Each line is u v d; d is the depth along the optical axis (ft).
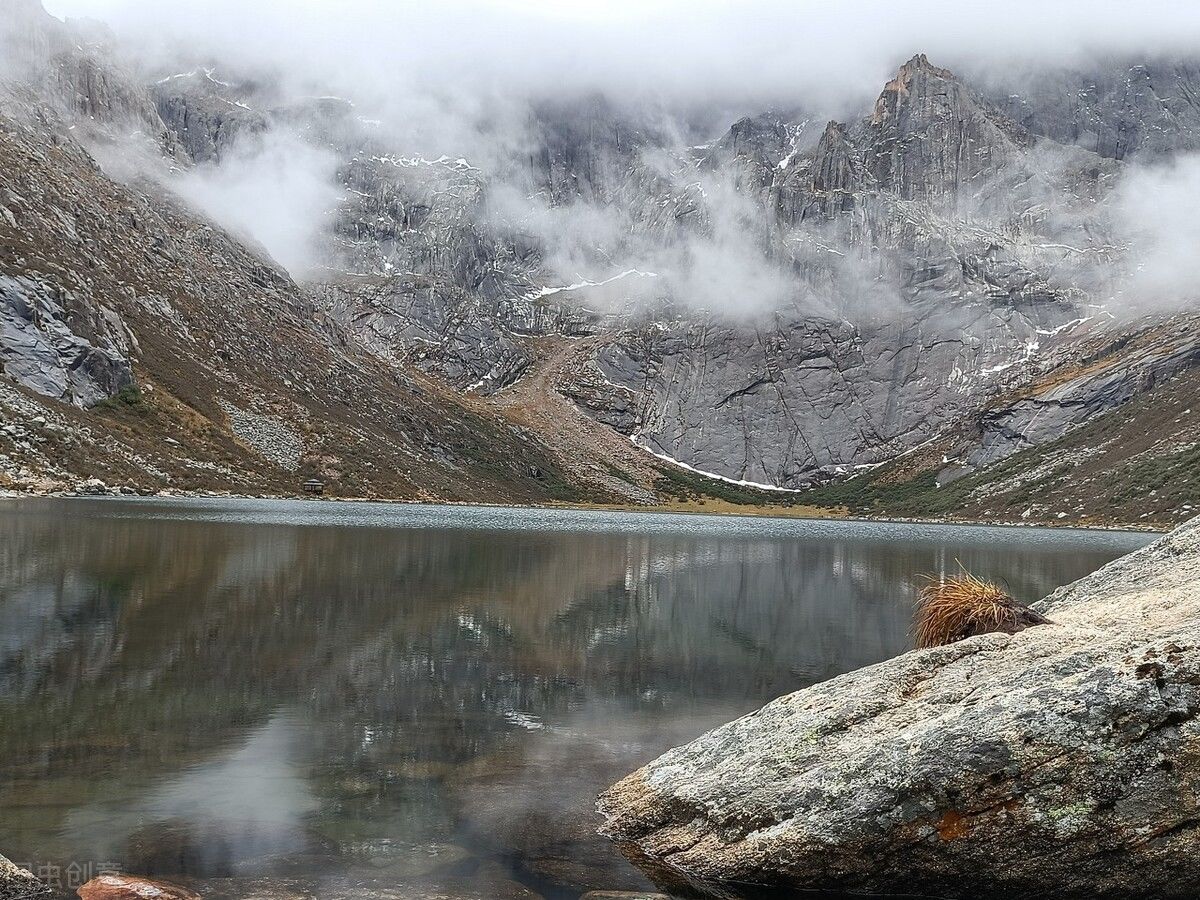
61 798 40.47
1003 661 40.22
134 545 167.02
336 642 82.12
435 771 47.37
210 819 39.01
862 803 35.06
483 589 133.08
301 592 115.65
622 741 54.44
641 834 40.16
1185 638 34.91
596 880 35.53
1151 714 33.12
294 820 39.52
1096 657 36.37
